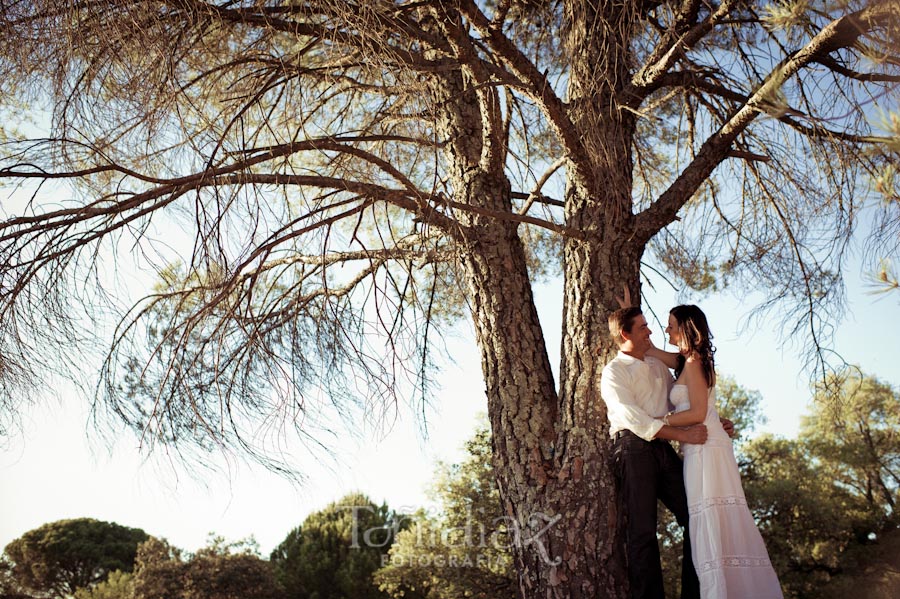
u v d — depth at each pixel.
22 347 3.58
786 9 3.13
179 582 22.80
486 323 4.79
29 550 32.81
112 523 35.56
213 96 4.54
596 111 4.31
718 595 3.64
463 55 4.11
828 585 17.88
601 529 4.16
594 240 4.56
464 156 5.18
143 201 3.65
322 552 25.09
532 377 4.64
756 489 18.00
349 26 3.66
